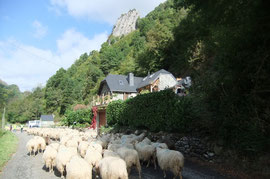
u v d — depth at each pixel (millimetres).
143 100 17016
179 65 37750
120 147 9789
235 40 9375
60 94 85062
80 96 76688
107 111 24453
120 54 89438
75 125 34406
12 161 11859
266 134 8320
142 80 37344
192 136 11773
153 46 43781
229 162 9234
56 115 75812
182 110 12477
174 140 12766
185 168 9328
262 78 8586
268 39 8469
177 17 52312
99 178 8352
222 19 10484
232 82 9602
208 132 11188
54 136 21094
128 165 8078
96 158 8133
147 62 45562
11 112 92750
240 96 9367
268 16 7781
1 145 17062
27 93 138125
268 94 8836
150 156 9672
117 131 20734
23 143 20750
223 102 9930
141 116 17062
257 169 8070
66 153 8492
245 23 8648
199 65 25594
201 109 11266
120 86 34031
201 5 11008
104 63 84188
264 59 8266
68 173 6551
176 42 40469
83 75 96500
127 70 58531
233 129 9414
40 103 94500
